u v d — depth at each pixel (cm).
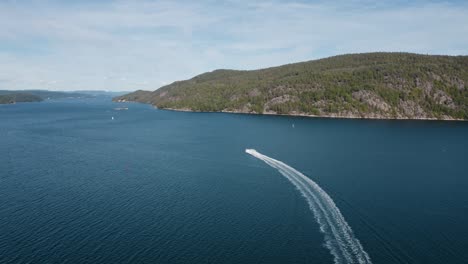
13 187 7731
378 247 4959
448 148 12812
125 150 12106
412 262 4578
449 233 5384
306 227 5600
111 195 7200
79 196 7144
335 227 5591
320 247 4975
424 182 8050
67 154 11419
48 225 5744
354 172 8888
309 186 7644
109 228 5634
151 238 5297
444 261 4600
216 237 5306
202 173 8856
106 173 8925
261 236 5319
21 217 6059
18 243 5153
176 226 5697
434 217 5988
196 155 11131
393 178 8375
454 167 9606
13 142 13938
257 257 4738
